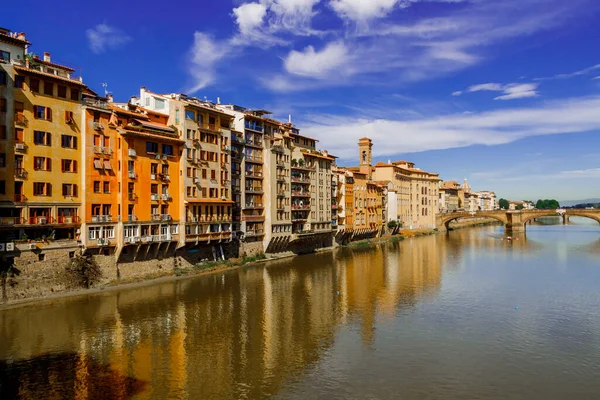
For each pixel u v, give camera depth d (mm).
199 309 56594
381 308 58500
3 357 40750
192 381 36906
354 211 140000
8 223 53375
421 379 37875
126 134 65312
